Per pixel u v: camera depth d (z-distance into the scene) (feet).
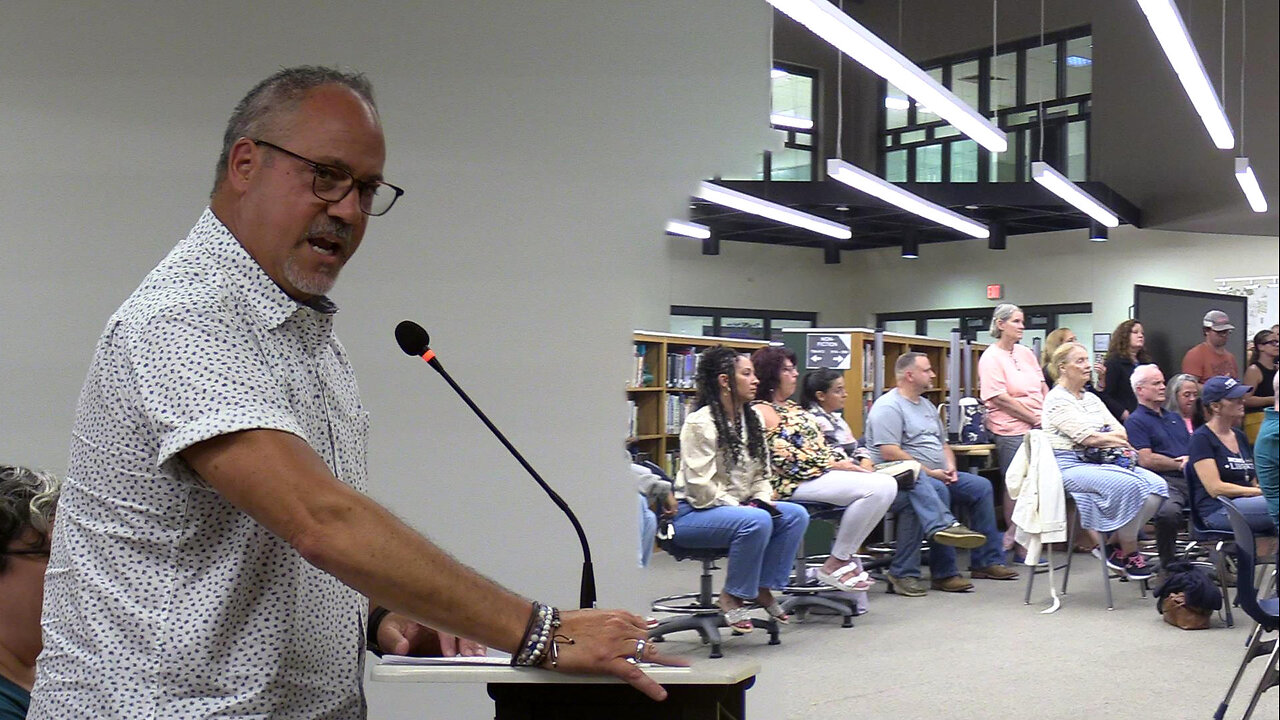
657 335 19.99
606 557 9.04
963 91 34.50
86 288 7.85
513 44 8.80
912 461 17.53
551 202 8.90
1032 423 20.10
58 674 3.33
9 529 4.24
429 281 8.62
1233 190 28.84
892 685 12.29
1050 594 17.53
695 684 3.16
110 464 3.26
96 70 7.92
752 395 14.06
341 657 3.59
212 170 8.17
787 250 39.11
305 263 3.45
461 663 3.40
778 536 14.19
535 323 8.87
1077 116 32.63
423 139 8.59
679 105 9.20
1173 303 27.07
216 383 3.12
